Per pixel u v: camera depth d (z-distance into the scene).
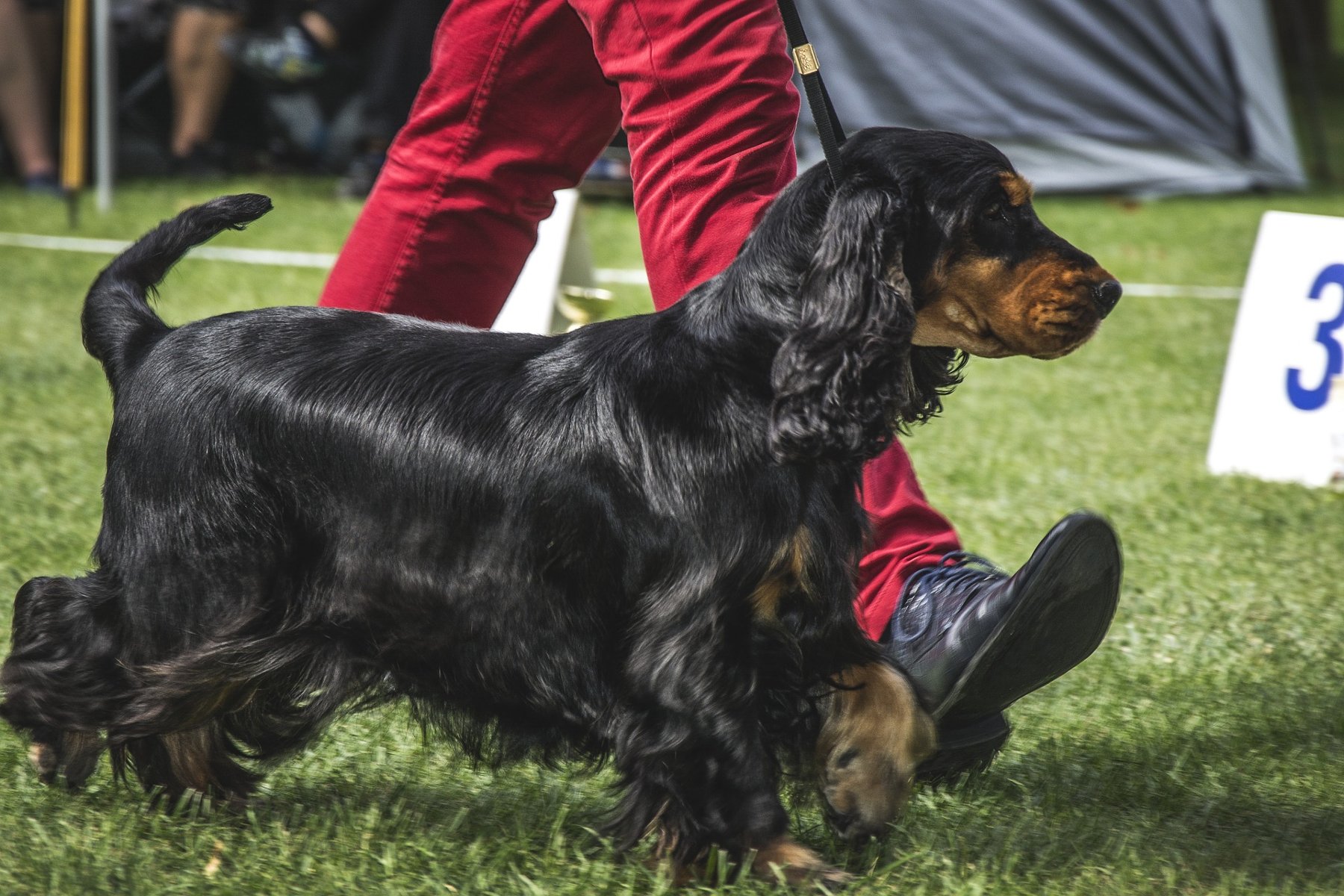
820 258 3.19
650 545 3.21
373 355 3.54
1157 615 5.34
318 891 3.21
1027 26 17.25
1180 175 18.11
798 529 3.19
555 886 3.27
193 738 3.71
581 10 4.04
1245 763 4.05
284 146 18.28
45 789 3.79
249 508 3.48
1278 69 19.75
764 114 3.88
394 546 3.42
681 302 3.45
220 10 16.70
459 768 4.00
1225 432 7.54
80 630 3.65
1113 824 3.69
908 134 3.37
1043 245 3.32
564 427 3.31
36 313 10.27
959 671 3.70
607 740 3.38
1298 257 7.48
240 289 10.92
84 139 15.81
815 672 3.34
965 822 3.69
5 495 6.29
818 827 3.70
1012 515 6.54
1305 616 5.33
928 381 3.61
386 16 15.56
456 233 4.55
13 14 15.49
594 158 4.61
